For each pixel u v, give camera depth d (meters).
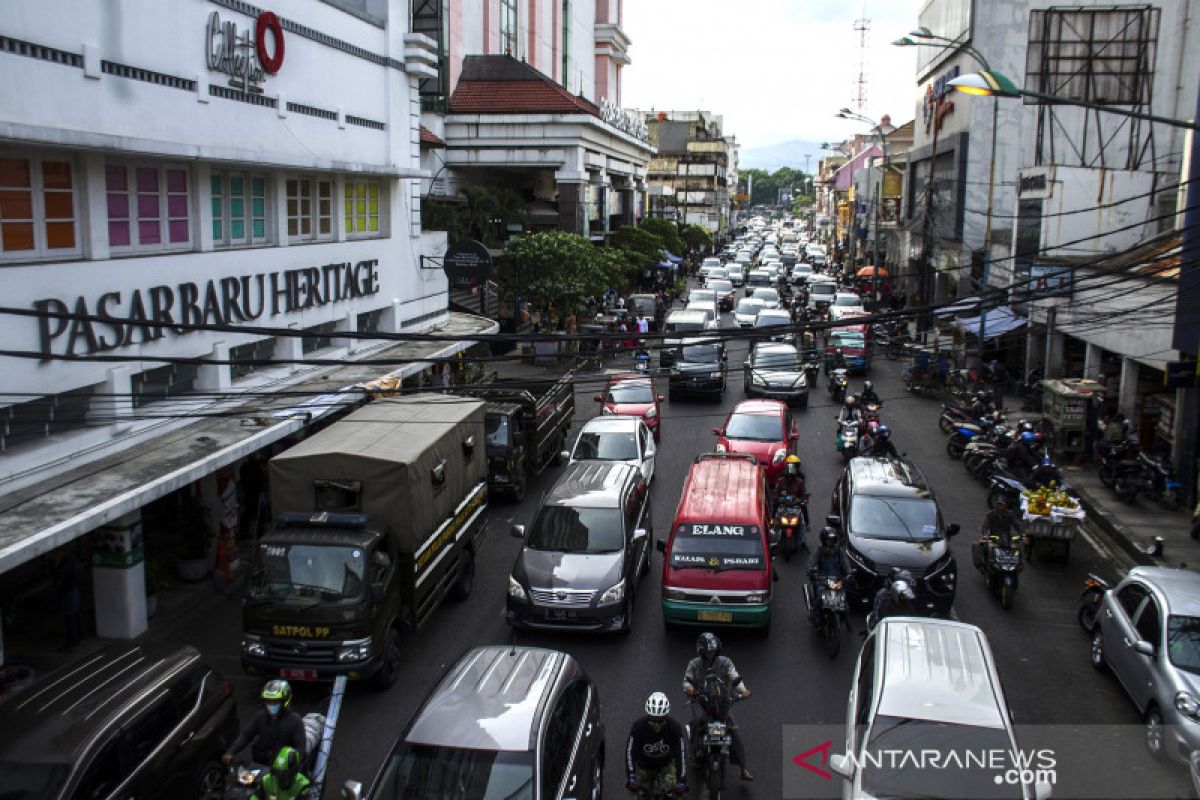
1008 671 12.32
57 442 12.22
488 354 31.72
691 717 11.00
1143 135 38.38
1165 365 19.31
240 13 15.95
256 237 17.33
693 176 115.25
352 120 20.77
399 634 12.52
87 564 14.80
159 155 13.37
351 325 20.83
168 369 14.75
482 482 16.03
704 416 28.61
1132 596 11.53
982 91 10.20
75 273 12.34
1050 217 27.39
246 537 17.61
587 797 8.56
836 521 15.08
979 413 25.62
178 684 8.98
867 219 68.38
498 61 43.47
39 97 11.57
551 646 13.15
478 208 37.25
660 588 15.31
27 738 7.78
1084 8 38.06
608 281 41.22
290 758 8.25
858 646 13.12
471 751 7.76
